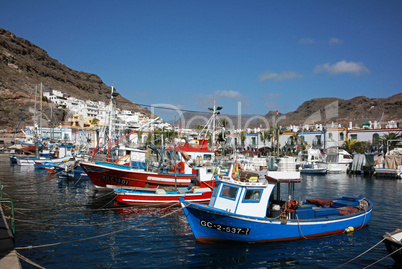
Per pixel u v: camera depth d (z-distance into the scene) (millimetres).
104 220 20703
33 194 31281
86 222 20219
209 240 15898
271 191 16172
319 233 16906
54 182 40844
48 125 111812
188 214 15750
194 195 25578
